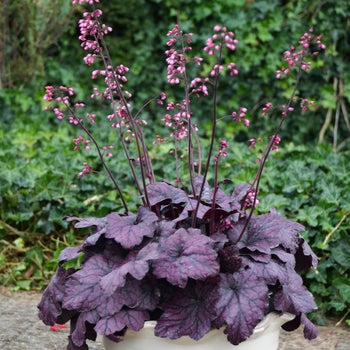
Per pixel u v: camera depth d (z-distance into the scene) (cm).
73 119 100
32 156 200
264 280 91
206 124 258
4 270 172
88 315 90
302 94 257
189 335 87
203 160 190
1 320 145
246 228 97
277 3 256
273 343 97
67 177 179
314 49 254
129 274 90
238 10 257
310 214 157
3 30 249
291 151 199
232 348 91
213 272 86
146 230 91
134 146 199
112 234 91
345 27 257
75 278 91
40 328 142
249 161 190
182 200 98
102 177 181
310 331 98
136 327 88
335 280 148
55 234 178
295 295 98
